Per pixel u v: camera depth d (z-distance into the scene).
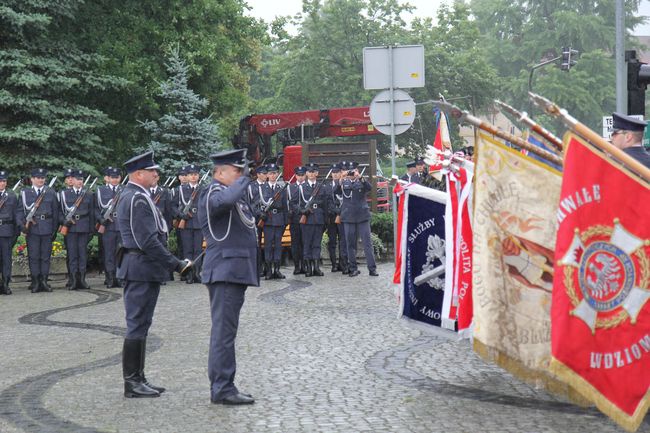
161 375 8.86
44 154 24.22
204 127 25.64
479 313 7.29
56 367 9.44
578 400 6.98
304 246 19.14
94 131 26.64
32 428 6.95
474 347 7.30
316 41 60.09
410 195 9.22
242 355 9.77
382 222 22.75
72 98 26.06
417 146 56.97
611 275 5.96
